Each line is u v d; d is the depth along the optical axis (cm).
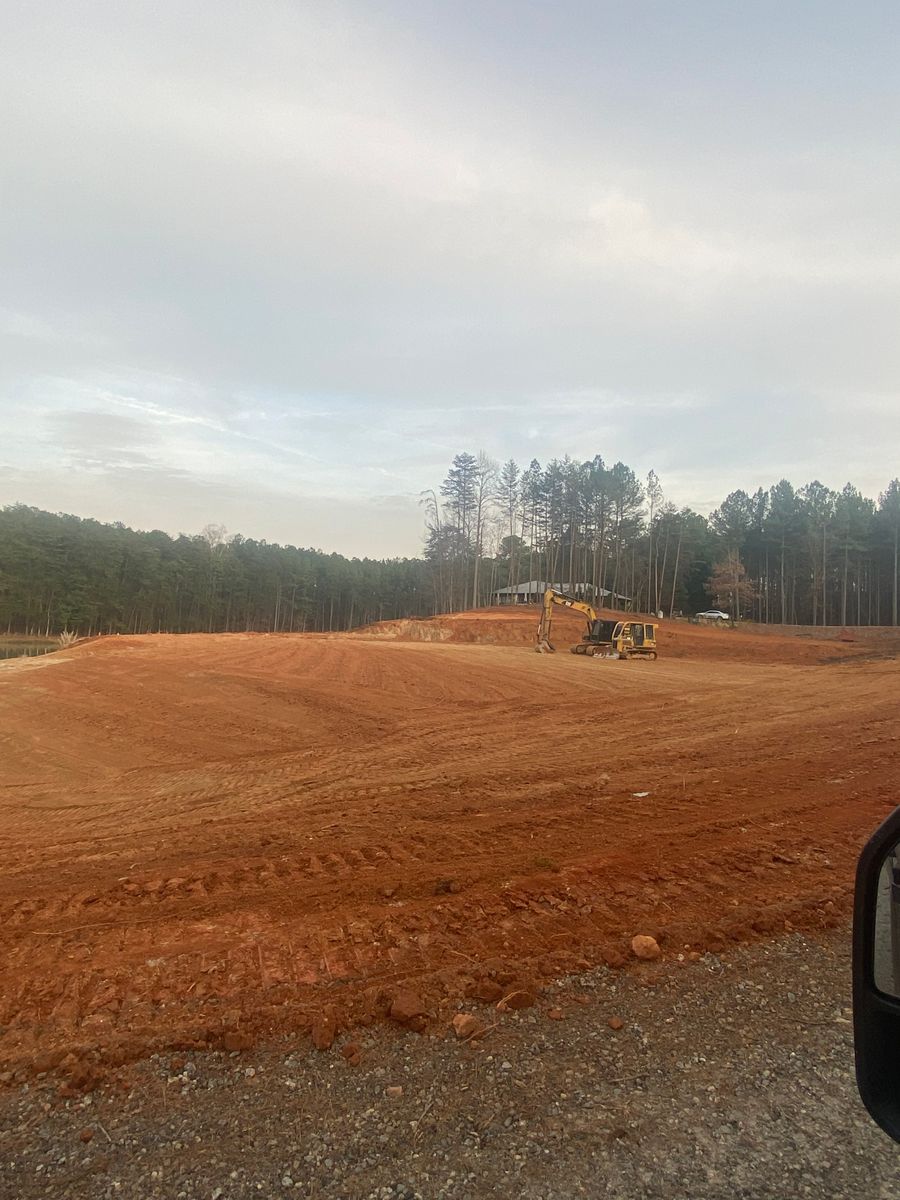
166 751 1194
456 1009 355
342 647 3228
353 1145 259
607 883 533
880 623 8706
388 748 1197
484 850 620
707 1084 297
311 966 402
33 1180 242
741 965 408
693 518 9688
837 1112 279
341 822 732
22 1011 355
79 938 448
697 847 619
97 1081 297
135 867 602
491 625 5434
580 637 5191
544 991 375
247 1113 278
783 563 8588
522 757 1086
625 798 803
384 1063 311
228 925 466
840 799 788
